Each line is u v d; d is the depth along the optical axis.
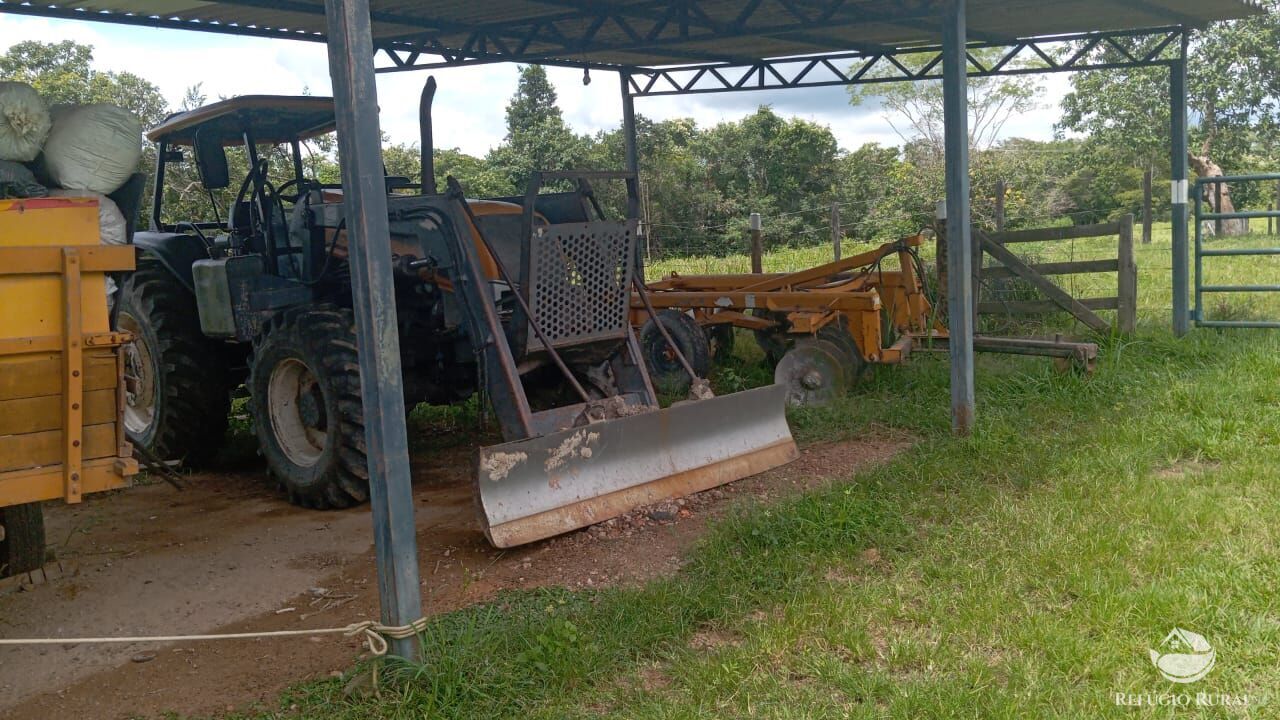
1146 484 5.36
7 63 16.98
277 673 4.03
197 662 4.16
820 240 26.45
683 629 4.09
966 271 6.74
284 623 4.55
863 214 27.31
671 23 10.38
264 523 6.09
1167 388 7.42
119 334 3.64
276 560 5.40
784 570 4.60
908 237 8.61
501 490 5.14
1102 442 6.28
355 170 3.54
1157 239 20.34
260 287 6.79
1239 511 4.88
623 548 5.20
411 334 6.64
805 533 5.06
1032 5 8.70
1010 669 3.56
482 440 7.98
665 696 3.59
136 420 7.96
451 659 3.76
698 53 11.73
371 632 3.71
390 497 3.66
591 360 6.34
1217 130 24.78
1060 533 4.75
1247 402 6.82
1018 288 10.30
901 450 6.74
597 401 6.00
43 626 4.59
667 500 5.75
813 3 8.43
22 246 3.45
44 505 6.59
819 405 7.96
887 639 3.89
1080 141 29.34
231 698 3.82
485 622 4.24
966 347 6.76
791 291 8.58
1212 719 3.18
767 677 3.65
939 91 26.91
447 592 4.77
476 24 9.77
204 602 4.84
